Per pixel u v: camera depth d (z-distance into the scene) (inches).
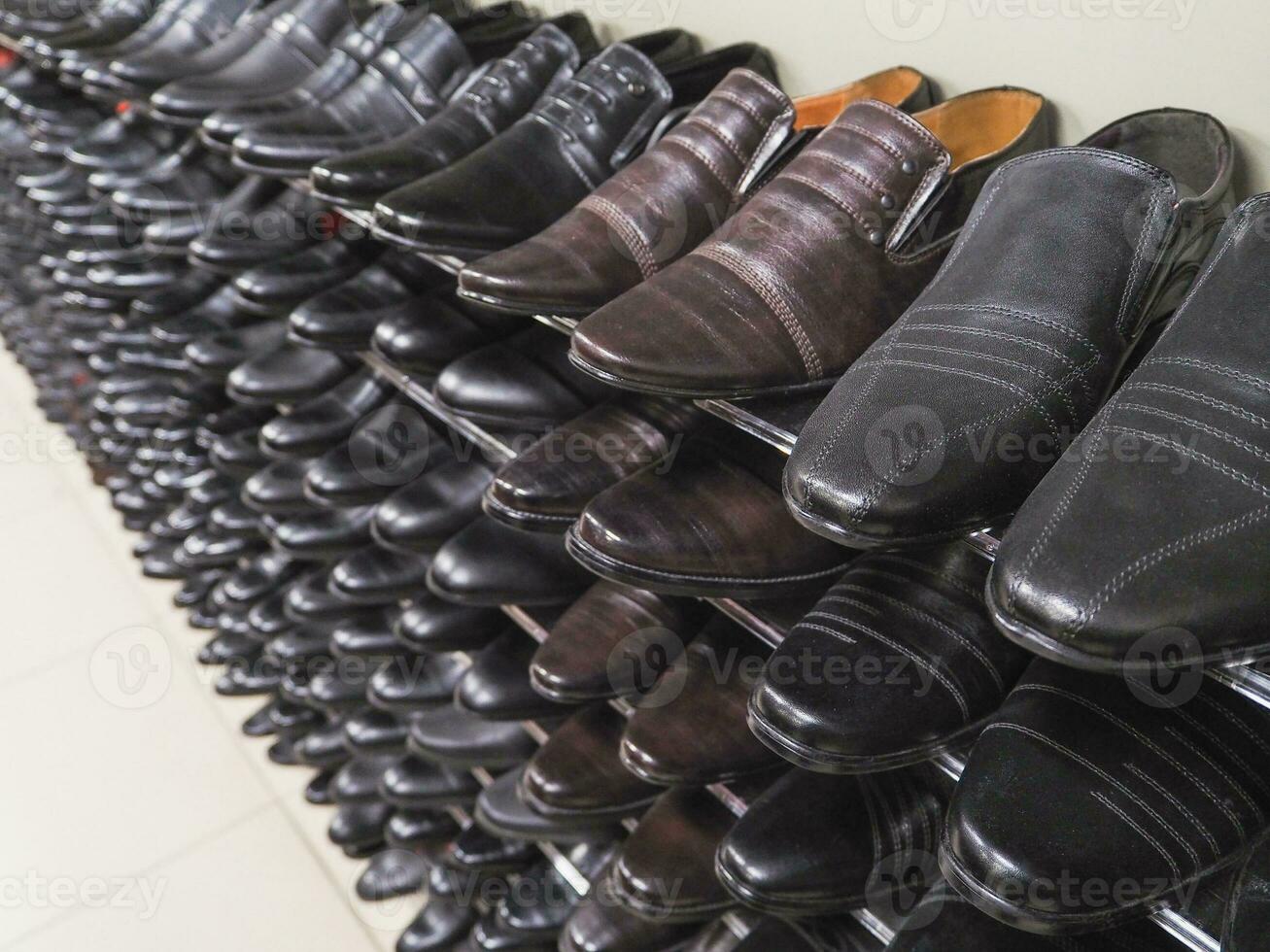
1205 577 16.3
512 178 31.9
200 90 39.2
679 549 25.6
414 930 45.4
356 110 37.9
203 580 63.7
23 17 49.9
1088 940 23.2
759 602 29.1
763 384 24.9
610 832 39.3
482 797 40.5
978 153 29.5
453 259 32.7
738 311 25.1
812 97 30.9
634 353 24.0
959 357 21.0
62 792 54.9
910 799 27.4
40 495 77.0
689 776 28.9
